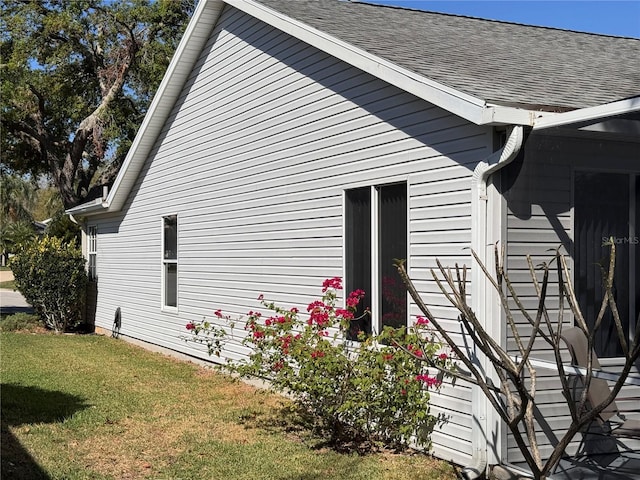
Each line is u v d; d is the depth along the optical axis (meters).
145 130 13.02
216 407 8.34
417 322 6.21
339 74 7.70
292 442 6.81
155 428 7.34
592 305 5.57
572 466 5.46
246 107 9.91
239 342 10.09
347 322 6.75
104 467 6.02
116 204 14.94
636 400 5.53
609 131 5.27
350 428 7.01
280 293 8.93
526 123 5.22
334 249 7.77
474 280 5.64
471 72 6.48
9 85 23.94
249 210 9.79
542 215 5.59
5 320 18.14
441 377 6.18
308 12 9.04
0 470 5.77
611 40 11.16
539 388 5.57
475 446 5.67
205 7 10.58
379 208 7.07
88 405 8.41
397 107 6.74
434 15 10.55
